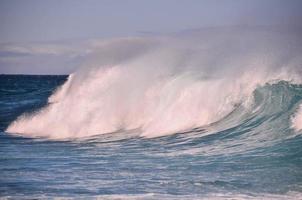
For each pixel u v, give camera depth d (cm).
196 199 4359
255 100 7925
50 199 4369
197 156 6303
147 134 8406
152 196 4453
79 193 4562
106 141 8138
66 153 6900
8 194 4522
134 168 5659
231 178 5069
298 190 4600
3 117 12988
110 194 4531
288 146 6431
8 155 6731
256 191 4594
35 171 5519
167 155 6488
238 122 7819
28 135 9469
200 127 8125
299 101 7375
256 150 6406
